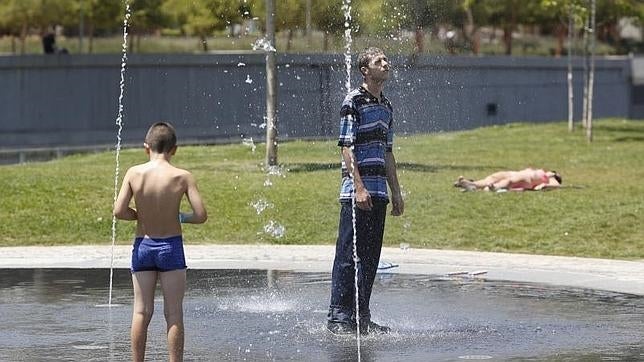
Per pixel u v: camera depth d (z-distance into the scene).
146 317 16.44
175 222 16.36
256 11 46.19
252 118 70.69
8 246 34.75
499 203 39.09
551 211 38.00
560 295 25.05
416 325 21.23
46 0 88.88
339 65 52.62
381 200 20.12
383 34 42.41
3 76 75.25
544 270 29.38
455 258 31.58
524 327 21.03
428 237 35.19
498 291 25.62
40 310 22.80
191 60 73.75
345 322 20.50
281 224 36.78
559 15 84.25
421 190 41.34
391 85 54.25
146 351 18.59
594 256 32.94
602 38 113.12
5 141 74.50
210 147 56.19
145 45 93.31
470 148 58.06
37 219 37.31
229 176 43.53
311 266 29.98
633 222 36.50
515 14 95.75
